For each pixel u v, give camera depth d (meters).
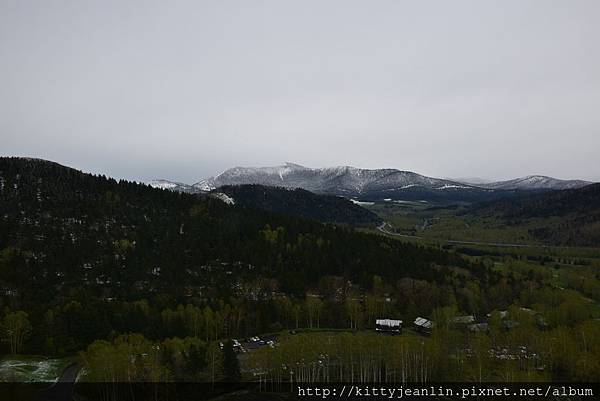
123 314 185.50
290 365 151.62
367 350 154.50
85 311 179.38
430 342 155.62
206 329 188.75
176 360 149.62
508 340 163.50
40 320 178.00
